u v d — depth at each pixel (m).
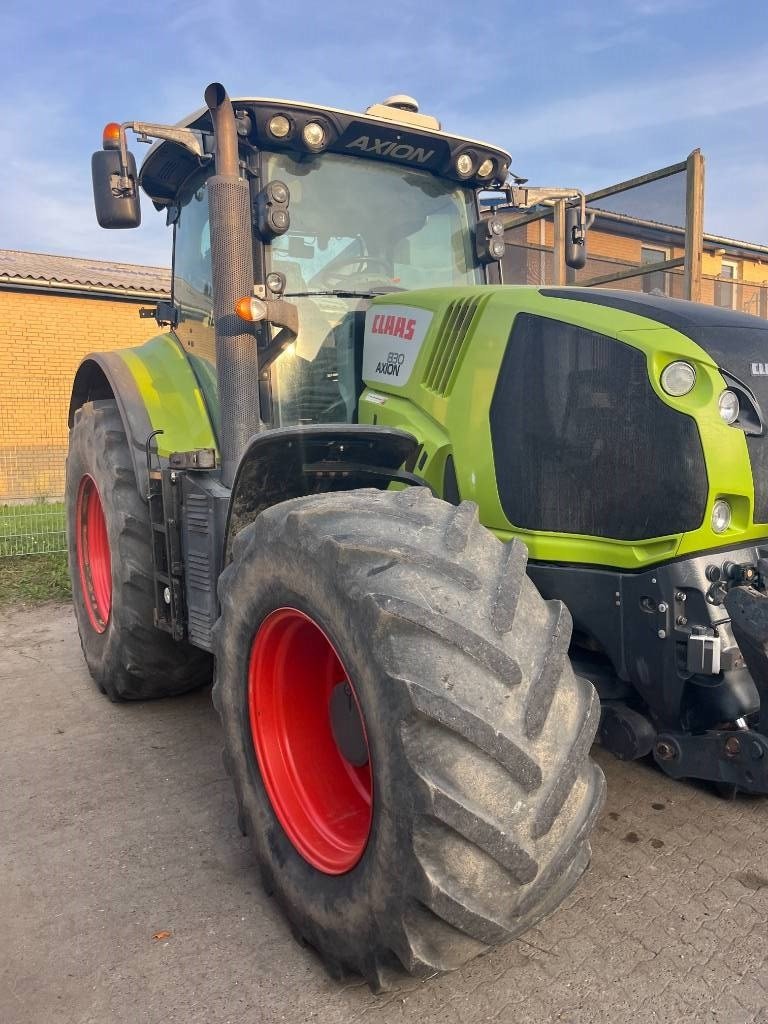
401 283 3.45
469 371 2.69
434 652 1.77
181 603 3.36
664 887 2.41
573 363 2.42
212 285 3.09
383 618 1.80
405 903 1.77
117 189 3.10
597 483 2.37
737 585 2.21
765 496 2.27
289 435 2.42
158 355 4.02
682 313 2.38
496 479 2.57
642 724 2.41
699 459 2.20
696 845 2.64
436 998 2.00
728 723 2.26
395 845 1.78
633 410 2.29
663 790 3.00
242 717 2.43
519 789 1.75
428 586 1.86
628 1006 1.95
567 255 3.89
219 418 3.02
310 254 3.21
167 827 2.90
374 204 3.38
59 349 14.53
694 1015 1.92
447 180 3.59
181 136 3.15
